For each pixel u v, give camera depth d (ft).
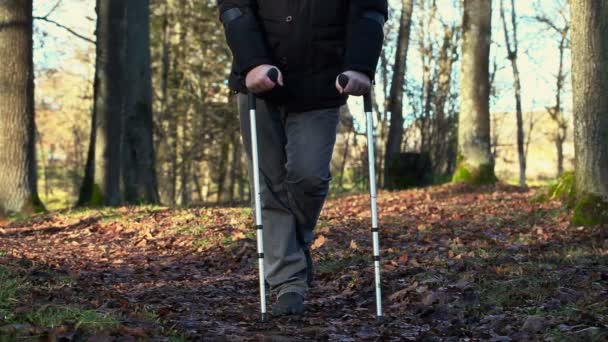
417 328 13.58
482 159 58.85
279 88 13.53
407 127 85.76
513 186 55.67
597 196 30.86
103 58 51.47
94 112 52.54
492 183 58.29
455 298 15.74
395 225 33.09
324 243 26.32
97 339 10.69
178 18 86.58
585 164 31.12
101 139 51.52
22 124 44.39
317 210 14.24
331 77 13.58
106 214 39.63
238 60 13.38
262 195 14.07
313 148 13.62
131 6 52.42
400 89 69.10
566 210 33.42
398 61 69.15
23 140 44.42
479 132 58.90
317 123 13.70
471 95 58.95
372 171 13.47
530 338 12.26
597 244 25.12
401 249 25.18
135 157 52.85
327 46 13.47
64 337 10.61
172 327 12.19
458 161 59.57
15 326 10.83
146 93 53.21
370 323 13.80
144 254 27.20
